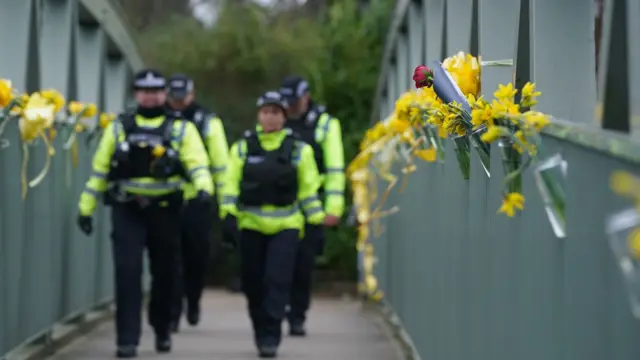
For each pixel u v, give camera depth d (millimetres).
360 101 28938
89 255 17109
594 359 4949
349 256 27984
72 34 16516
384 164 16078
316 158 16594
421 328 12398
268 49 31188
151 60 31453
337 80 28969
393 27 19266
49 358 13969
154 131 13742
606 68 5207
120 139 13758
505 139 6812
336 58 29344
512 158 6812
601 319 4816
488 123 6746
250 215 14312
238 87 31219
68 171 15359
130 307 13984
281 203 14234
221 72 31172
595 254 4926
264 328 14641
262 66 31031
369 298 21781
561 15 7301
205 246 17781
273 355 14633
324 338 17375
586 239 5102
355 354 15227
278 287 14273
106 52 20984
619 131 5219
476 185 8391
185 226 17625
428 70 8250
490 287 7730
